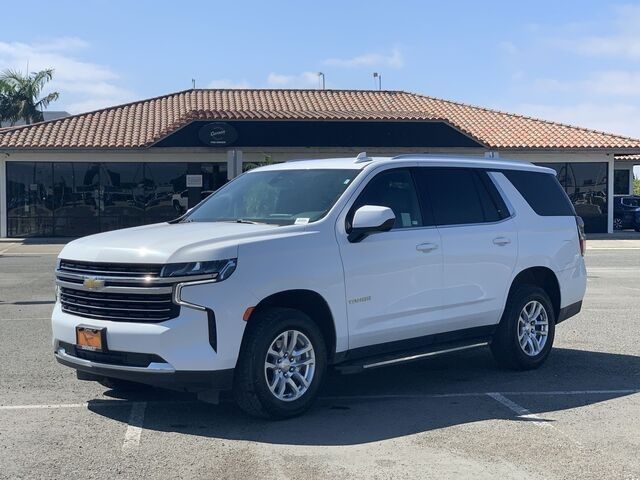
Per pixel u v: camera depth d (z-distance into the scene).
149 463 5.58
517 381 8.16
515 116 37.34
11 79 45.31
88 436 6.21
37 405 7.11
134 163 32.09
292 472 5.41
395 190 7.60
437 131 31.44
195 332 6.09
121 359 6.25
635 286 16.62
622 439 6.18
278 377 6.55
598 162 34.25
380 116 31.41
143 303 6.19
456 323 7.86
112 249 6.41
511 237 8.41
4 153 31.05
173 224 7.57
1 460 5.62
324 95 38.62
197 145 30.64
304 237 6.70
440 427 6.48
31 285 16.59
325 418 6.74
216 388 6.20
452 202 8.03
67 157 31.67
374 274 7.10
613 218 37.91
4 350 9.52
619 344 10.13
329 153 31.67
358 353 7.10
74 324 6.52
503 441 6.11
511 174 8.84
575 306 9.34
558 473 5.41
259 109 34.94
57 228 32.00
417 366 8.92
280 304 6.70
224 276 6.16
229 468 5.48
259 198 7.69
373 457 5.72
